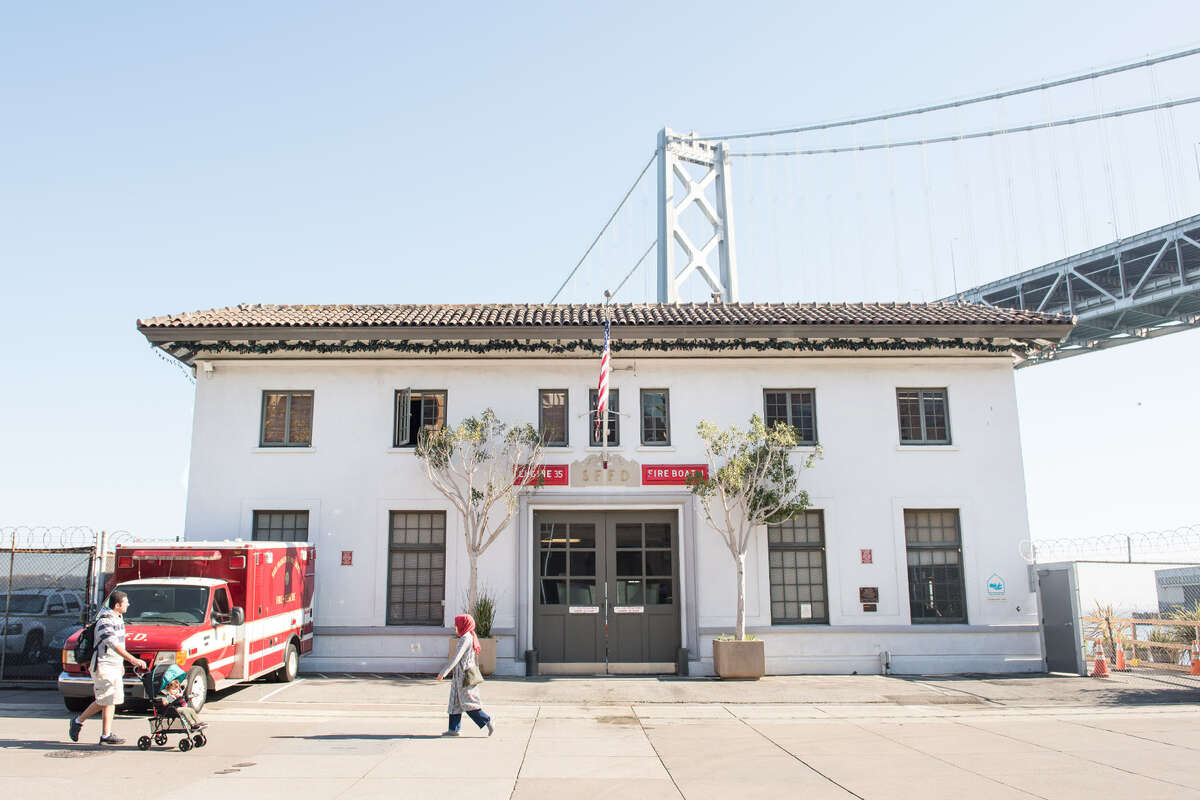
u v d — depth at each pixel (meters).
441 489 16.05
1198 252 50.50
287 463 17.05
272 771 8.99
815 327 16.80
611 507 17.00
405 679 15.35
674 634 16.80
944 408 17.75
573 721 12.09
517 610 16.45
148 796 7.98
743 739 10.91
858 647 16.58
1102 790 8.42
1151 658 17.45
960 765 9.52
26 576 14.77
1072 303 56.34
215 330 16.50
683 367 17.55
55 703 12.95
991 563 17.03
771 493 16.16
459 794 8.20
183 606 12.25
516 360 17.44
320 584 16.59
